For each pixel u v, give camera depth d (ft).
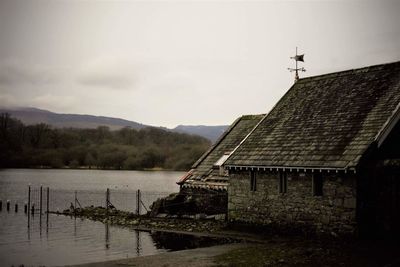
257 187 92.02
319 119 92.02
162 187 312.91
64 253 86.89
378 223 76.38
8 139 455.63
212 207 115.55
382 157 77.87
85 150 483.92
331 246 72.64
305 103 100.58
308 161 82.12
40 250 90.58
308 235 81.61
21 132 473.67
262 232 89.76
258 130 102.63
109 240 99.50
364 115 83.82
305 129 92.07
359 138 79.10
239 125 137.18
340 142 81.56
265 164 89.04
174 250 81.30
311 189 81.71
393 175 75.05
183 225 107.24
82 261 79.00
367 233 75.92
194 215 116.47
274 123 101.40
